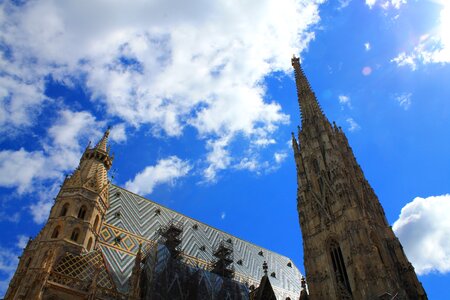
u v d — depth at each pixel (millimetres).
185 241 96688
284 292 102000
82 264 66875
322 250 88750
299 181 106875
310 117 121000
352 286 78125
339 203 91375
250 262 107688
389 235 92062
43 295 56969
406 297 73875
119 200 94688
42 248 67438
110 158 91188
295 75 142000
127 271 73438
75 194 76562
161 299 65375
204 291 74438
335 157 103812
